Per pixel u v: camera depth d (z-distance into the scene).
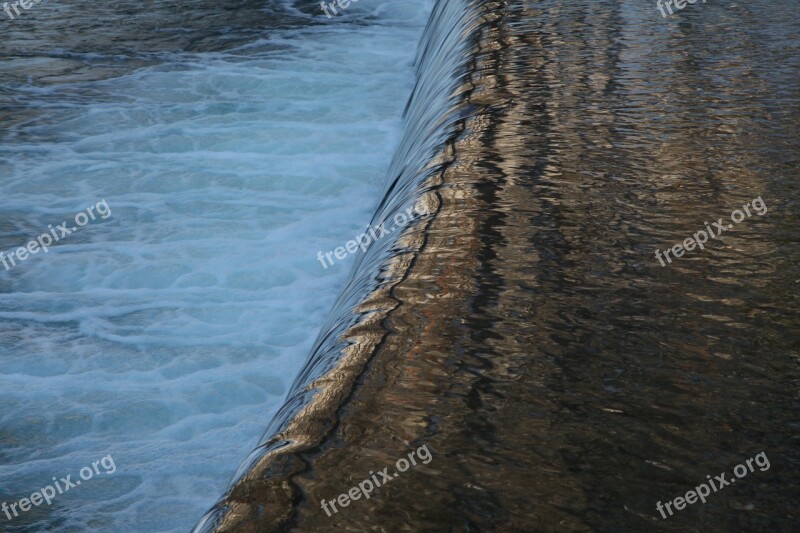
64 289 5.33
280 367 4.46
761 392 2.02
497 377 2.08
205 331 4.82
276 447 1.84
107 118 8.36
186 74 9.66
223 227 6.13
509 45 5.57
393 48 10.98
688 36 5.53
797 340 2.24
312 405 2.00
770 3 6.28
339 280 5.37
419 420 1.92
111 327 4.86
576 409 1.95
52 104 8.72
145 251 5.80
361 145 7.60
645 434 1.87
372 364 2.15
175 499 3.54
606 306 2.41
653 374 2.09
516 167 3.51
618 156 3.58
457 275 2.62
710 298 2.45
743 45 5.23
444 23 8.20
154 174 7.08
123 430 3.97
